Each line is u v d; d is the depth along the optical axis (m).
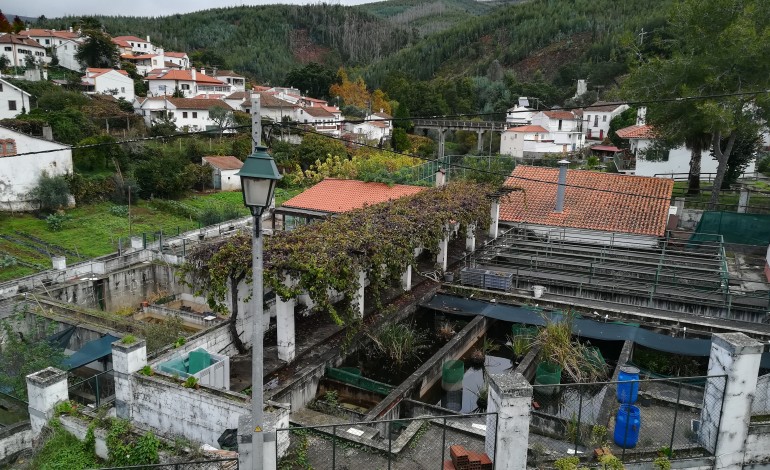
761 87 26.47
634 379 11.20
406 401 13.57
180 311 22.64
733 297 20.22
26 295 20.52
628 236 27.11
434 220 20.77
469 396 16.00
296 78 110.56
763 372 15.12
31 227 38.19
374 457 10.94
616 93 33.91
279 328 15.02
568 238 28.31
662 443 10.76
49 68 88.38
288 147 61.06
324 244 15.60
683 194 35.91
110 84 79.56
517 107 90.06
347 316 16.12
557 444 11.26
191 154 57.91
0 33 94.81
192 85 90.75
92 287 23.14
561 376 15.38
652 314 18.97
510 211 30.34
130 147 53.34
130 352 12.20
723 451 10.27
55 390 11.73
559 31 138.88
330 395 14.62
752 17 27.02
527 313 19.34
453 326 19.62
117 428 10.78
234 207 45.09
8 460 12.12
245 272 14.79
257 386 8.39
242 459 8.77
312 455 11.02
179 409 11.76
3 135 39.59
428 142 73.44
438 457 10.96
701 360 16.75
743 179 40.25
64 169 43.47
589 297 21.30
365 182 29.67
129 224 39.56
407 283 20.98
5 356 15.55
